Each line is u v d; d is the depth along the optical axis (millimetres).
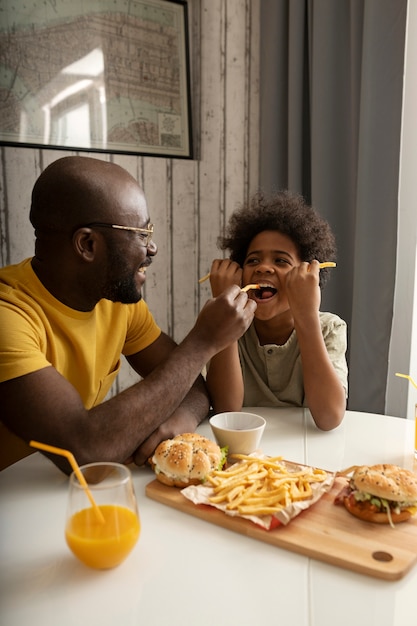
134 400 988
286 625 631
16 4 1896
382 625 631
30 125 1975
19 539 796
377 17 1861
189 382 1058
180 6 2330
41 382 950
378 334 1982
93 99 2123
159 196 2363
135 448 1002
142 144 2285
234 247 1604
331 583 704
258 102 2572
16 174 1965
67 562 745
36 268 1131
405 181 1964
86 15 2064
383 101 1896
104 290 1101
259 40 2480
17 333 998
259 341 1510
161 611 653
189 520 849
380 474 843
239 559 752
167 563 743
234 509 829
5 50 1890
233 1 2445
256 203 1643
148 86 2273
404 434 1201
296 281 1285
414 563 734
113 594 682
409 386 2035
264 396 1474
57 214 1038
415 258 1976
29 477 994
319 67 2102
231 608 658
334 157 2143
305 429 1225
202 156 2492
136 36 2215
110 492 716
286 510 805
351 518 830
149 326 1424
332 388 1226
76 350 1161
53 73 2008
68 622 633
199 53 2430
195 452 944
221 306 1090
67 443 933
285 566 737
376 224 1955
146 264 1121
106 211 1030
